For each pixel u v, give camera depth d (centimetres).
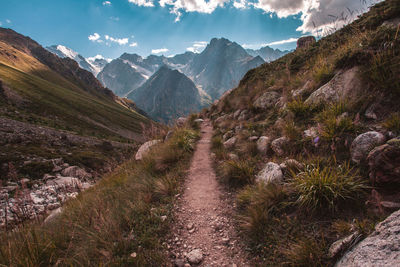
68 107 11269
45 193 1460
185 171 682
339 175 356
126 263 302
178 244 362
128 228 390
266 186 421
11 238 326
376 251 214
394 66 422
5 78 10469
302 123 612
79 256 315
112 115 13438
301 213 350
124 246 329
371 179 324
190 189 564
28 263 287
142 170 705
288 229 327
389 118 389
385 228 232
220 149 817
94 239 344
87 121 10819
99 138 8131
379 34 525
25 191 344
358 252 229
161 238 370
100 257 312
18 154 2998
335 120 455
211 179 614
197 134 1160
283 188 396
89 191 627
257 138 736
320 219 326
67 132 7156
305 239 292
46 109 9762
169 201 501
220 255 331
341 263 240
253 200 411
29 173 2398
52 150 3900
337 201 331
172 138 1000
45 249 308
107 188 620
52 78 17675
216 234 380
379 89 450
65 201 549
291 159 477
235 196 492
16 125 5188
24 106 9119
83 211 463
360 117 452
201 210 460
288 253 281
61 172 2561
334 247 262
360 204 313
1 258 297
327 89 607
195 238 375
